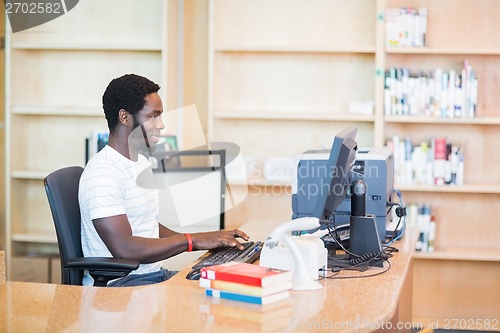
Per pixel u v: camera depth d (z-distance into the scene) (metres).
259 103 4.82
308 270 2.35
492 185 4.60
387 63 4.72
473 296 4.80
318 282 2.37
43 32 4.83
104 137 4.58
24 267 4.71
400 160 4.55
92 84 4.88
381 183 2.98
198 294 2.22
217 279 2.18
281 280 2.16
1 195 4.93
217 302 2.13
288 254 2.37
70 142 4.95
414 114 4.51
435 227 4.75
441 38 4.68
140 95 2.89
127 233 2.81
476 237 4.79
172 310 2.05
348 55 4.73
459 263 4.80
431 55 4.70
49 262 4.69
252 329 1.88
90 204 2.82
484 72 4.69
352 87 4.74
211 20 4.58
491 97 4.70
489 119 4.44
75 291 2.27
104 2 4.81
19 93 4.82
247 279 2.12
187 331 1.86
